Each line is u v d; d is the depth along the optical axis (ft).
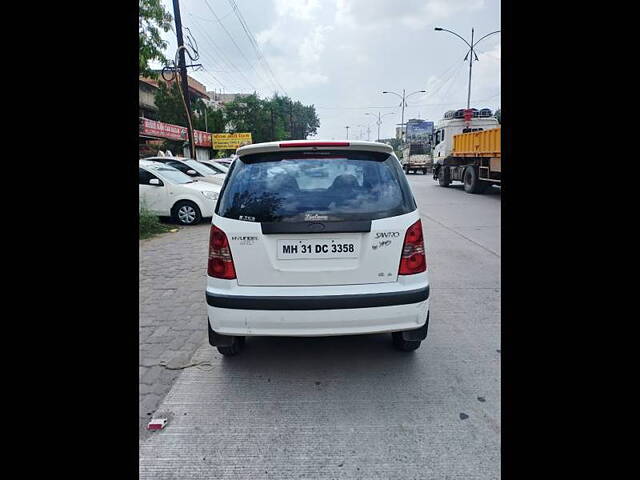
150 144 78.84
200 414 9.50
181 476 7.73
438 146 74.49
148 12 45.06
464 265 22.04
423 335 11.21
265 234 10.05
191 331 14.02
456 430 8.81
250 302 9.98
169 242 28.53
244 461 8.08
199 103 127.24
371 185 10.50
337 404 9.81
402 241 10.23
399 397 10.03
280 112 203.82
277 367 11.54
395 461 8.00
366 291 10.03
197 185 36.35
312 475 7.70
